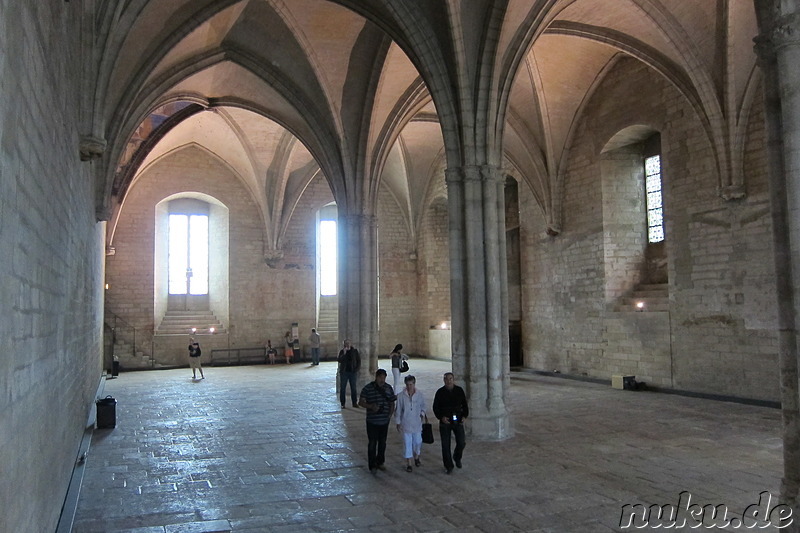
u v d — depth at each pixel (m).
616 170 21.42
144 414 15.48
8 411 3.46
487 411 12.03
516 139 23.11
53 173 5.75
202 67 17.58
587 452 10.77
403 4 12.65
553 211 23.28
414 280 33.28
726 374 16.78
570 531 6.99
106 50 9.95
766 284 15.72
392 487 8.82
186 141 28.77
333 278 33.41
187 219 31.39
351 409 16.02
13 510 3.70
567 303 23.16
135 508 8.02
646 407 15.69
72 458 9.35
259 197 30.41
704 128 17.11
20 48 3.71
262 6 16.27
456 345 12.46
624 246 21.31
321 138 19.11
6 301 3.35
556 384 20.67
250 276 30.73
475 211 12.52
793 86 6.26
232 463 10.34
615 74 20.58
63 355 7.23
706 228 17.44
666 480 9.01
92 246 14.26
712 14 15.59
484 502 8.06
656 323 19.09
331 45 17.19
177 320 30.14
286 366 28.91
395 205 33.16
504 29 12.37
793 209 6.23
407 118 19.22
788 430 6.41
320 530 7.15
